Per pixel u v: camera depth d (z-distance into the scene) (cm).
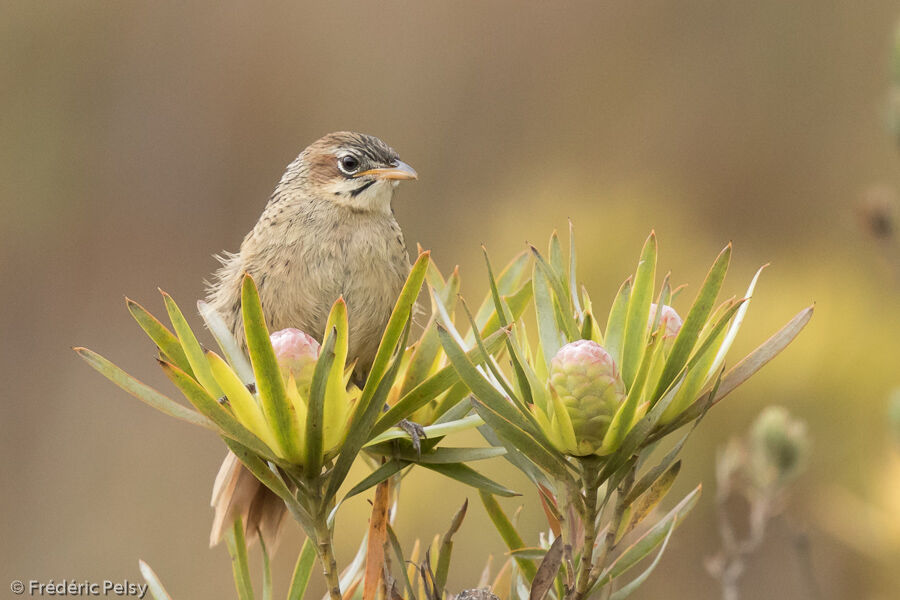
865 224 806
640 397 340
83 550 1545
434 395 355
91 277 2061
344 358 341
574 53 2028
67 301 2030
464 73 2056
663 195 1055
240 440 344
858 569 874
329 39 2142
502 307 360
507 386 345
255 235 750
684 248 979
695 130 1903
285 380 353
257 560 915
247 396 346
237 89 2162
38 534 1585
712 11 1981
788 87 1905
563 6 2055
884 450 807
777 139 1853
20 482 1695
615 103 1961
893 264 804
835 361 852
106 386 1891
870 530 765
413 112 2059
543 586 333
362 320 745
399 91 2088
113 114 2145
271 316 740
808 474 839
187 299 2056
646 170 1848
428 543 785
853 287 909
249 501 516
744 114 1892
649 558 912
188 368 367
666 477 364
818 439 842
